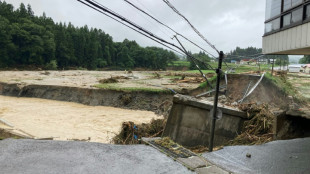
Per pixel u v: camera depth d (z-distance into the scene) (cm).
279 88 1731
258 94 1862
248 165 584
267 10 1005
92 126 2058
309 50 841
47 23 11162
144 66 13800
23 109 2723
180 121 1177
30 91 3669
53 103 3127
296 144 802
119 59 13525
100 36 13525
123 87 3159
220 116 715
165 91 2877
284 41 866
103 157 504
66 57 10238
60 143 566
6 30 8200
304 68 6166
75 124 2116
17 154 485
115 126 2067
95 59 11750
